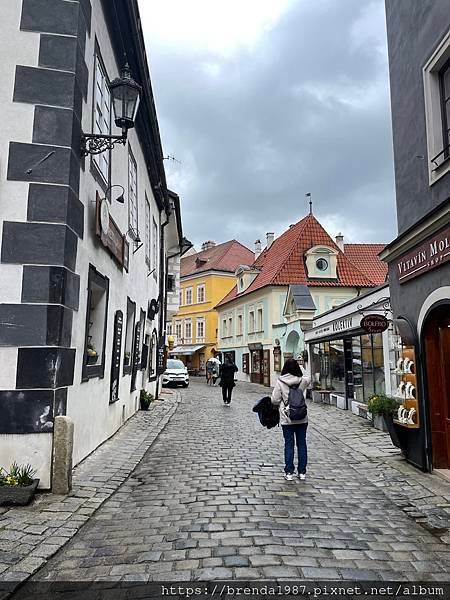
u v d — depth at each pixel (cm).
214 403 1720
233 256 4991
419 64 736
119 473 652
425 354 697
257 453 816
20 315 556
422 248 693
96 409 788
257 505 532
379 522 485
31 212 575
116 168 926
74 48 620
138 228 1236
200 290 4866
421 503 547
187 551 403
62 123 600
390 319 1086
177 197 1875
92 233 725
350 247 3850
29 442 545
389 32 872
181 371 2795
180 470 694
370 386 1296
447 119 685
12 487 504
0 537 421
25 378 549
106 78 825
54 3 623
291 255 3114
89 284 708
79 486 578
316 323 1961
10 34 604
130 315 1142
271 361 2909
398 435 761
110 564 379
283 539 432
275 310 2970
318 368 1938
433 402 687
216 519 484
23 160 581
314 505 536
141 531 450
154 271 1673
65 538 423
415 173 748
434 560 394
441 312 671
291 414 646
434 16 687
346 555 400
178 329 5141
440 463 678
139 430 1027
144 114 1173
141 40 919
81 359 673
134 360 1224
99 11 761
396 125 835
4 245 563
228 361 1702
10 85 592
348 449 867
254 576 359
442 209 612
